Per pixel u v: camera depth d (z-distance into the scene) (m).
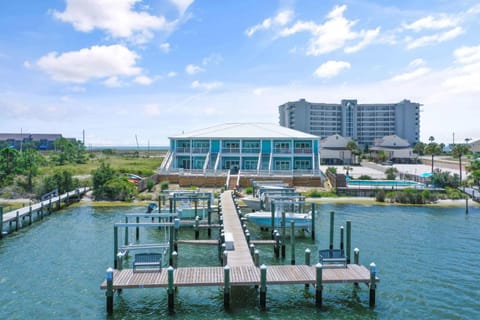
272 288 21.11
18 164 58.62
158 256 20.31
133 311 18.47
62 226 35.97
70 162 96.38
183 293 20.53
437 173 58.94
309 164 65.50
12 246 29.06
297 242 31.11
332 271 20.16
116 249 23.80
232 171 63.19
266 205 38.53
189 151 67.50
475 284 21.56
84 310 18.53
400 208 45.69
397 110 169.38
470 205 47.38
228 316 18.00
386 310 18.53
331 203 48.94
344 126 166.38
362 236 32.47
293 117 162.12
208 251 28.58
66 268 24.22
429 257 26.52
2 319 17.55
